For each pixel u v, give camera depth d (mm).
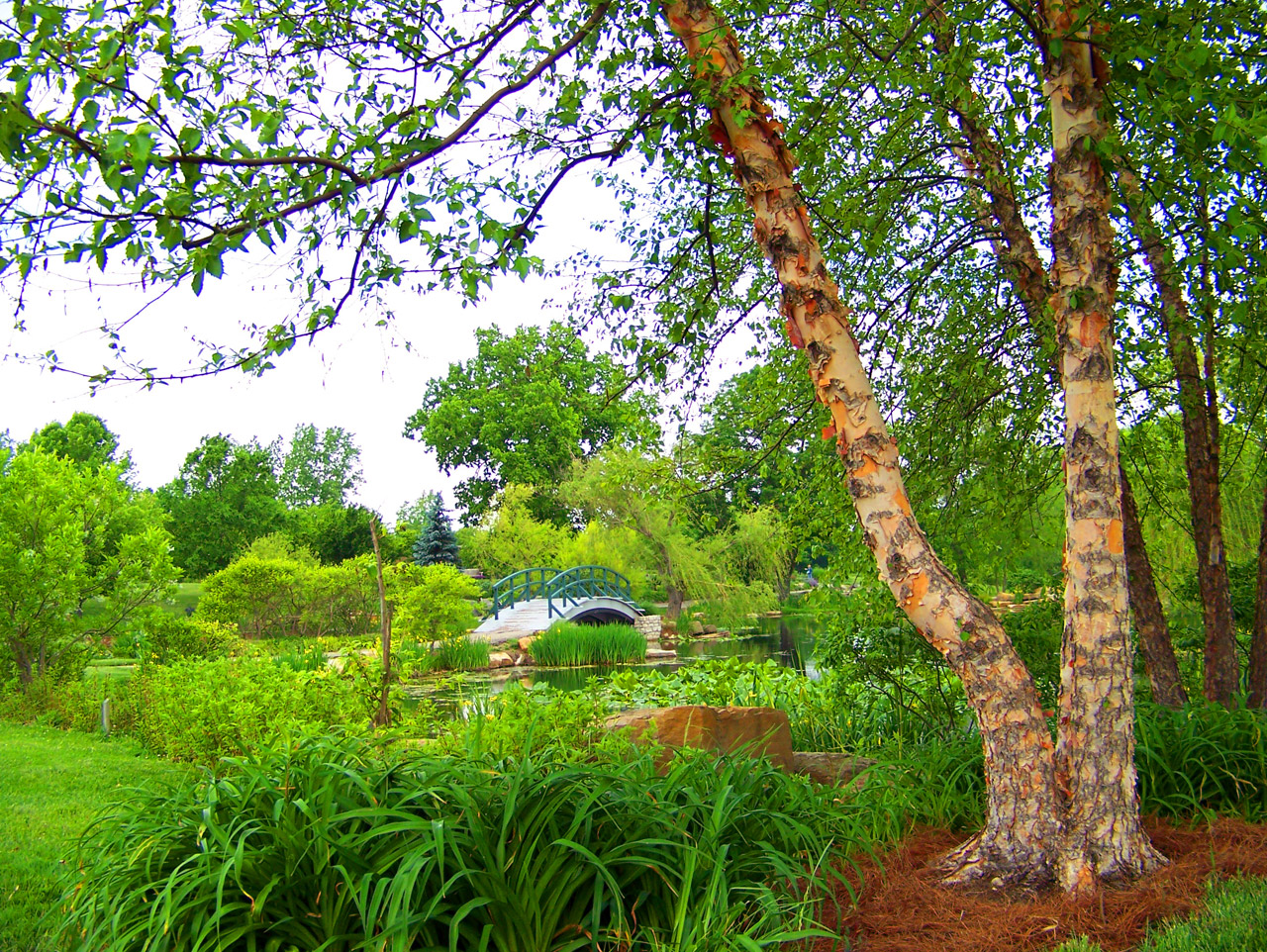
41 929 3691
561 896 2957
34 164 2816
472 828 2912
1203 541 6586
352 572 22500
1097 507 3713
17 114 2572
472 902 2764
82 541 13016
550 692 6160
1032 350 6781
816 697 8289
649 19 4242
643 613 30828
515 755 4281
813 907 3213
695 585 30234
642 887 3215
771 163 3996
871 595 6902
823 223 5957
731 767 3846
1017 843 3580
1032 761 3617
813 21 5703
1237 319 5285
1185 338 6203
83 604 13070
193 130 2852
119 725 9562
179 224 3084
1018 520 7379
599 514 31938
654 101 4160
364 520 38219
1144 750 4586
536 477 40188
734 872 3250
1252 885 3293
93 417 48438
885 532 3834
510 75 4164
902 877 3688
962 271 7023
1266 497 6602
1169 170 5246
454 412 43281
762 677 9047
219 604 21234
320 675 7168
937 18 4910
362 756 3627
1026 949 3029
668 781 3631
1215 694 6406
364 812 2934
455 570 19891
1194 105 3668
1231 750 4688
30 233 3029
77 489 12672
